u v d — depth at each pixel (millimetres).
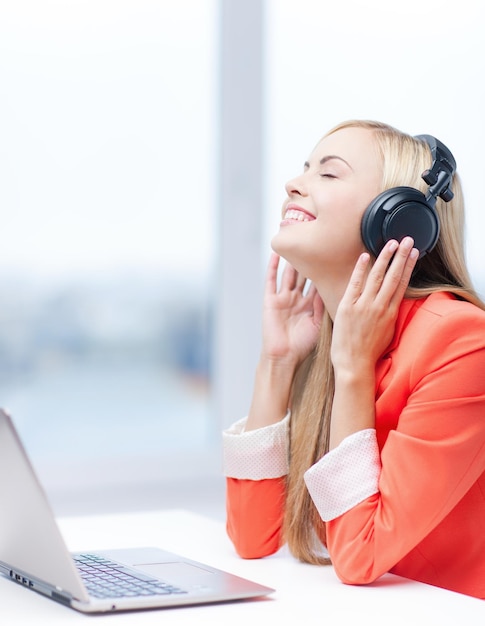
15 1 4242
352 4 4652
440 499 1795
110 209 4445
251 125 4684
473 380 1842
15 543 1624
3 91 4234
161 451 4586
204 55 4617
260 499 2094
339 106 4664
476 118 4723
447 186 2027
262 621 1466
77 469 4398
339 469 1845
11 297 4312
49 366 4395
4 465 1501
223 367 4684
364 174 2049
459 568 1963
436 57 4691
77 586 1465
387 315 1955
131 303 4512
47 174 4324
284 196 4754
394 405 1950
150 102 4500
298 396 2291
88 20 4375
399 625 1460
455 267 2141
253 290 4707
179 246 4594
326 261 2064
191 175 4602
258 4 4672
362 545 1766
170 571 1723
